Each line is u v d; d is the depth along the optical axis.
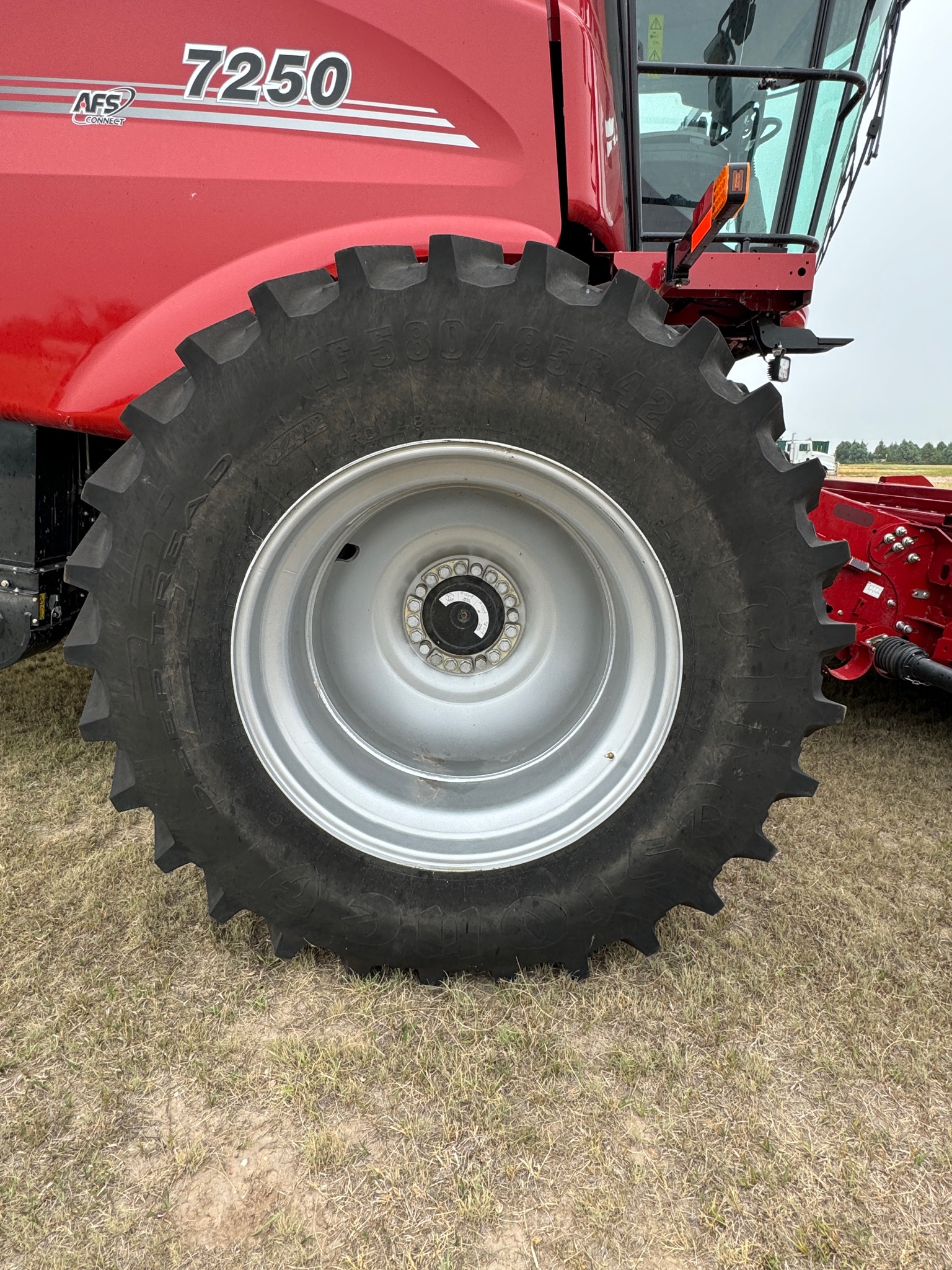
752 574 1.48
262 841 1.57
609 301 1.40
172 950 1.69
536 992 1.59
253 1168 1.21
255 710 1.54
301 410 1.42
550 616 1.75
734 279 2.02
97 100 1.64
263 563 1.49
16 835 2.13
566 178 1.67
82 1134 1.25
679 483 1.45
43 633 2.17
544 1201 1.16
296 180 1.62
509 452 1.47
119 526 1.44
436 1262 1.07
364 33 1.58
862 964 1.69
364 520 1.65
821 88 2.42
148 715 1.50
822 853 2.17
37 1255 1.08
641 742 1.58
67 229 1.67
